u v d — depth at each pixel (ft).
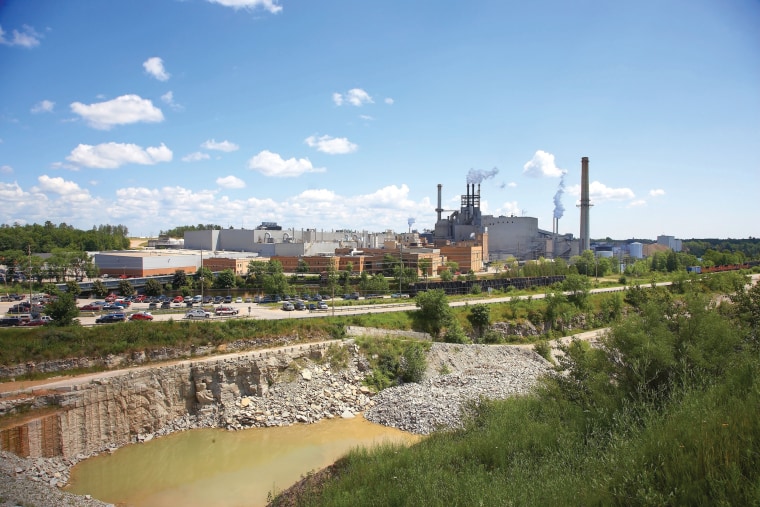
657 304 85.56
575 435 70.28
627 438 58.03
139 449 146.41
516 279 437.99
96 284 401.29
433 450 82.07
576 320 342.03
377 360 214.28
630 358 75.61
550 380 101.19
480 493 56.70
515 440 75.46
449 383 194.49
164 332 193.36
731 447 40.91
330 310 304.09
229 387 175.42
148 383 161.38
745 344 79.15
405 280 458.91
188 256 535.19
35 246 631.97
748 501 34.99
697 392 58.70
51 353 165.27
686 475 40.50
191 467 133.39
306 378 191.52
